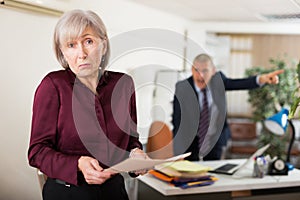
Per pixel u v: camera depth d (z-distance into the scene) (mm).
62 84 1472
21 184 2848
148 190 2752
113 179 1619
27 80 2898
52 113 1454
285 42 6258
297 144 5785
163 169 2572
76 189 1509
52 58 3105
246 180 2664
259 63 6355
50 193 1540
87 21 1427
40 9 2887
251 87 3588
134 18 4332
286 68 5484
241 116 6449
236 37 6375
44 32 3023
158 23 4859
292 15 4770
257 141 6078
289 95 5434
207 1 4250
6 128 2744
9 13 2723
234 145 6012
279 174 2846
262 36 6312
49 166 1426
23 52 2855
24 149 2891
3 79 2705
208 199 2541
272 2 3988
